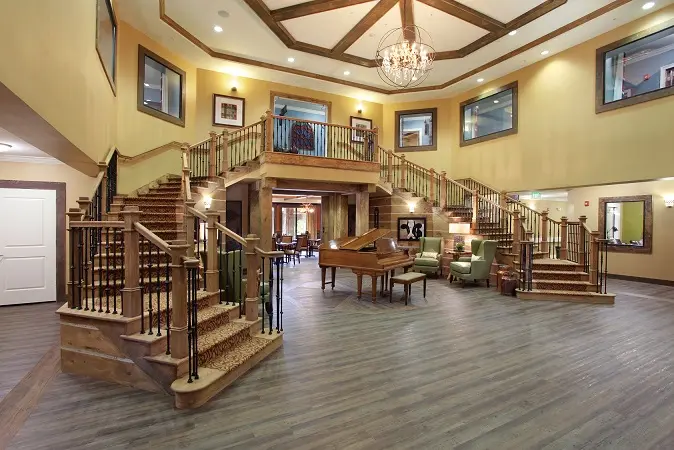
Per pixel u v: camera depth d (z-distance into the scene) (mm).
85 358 3238
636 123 7324
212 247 4250
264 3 6930
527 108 9445
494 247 7742
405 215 10219
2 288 5520
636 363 3607
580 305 6188
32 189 5691
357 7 7125
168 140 8625
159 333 3131
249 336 3904
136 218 3189
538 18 7406
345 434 2367
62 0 3279
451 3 6867
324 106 11555
